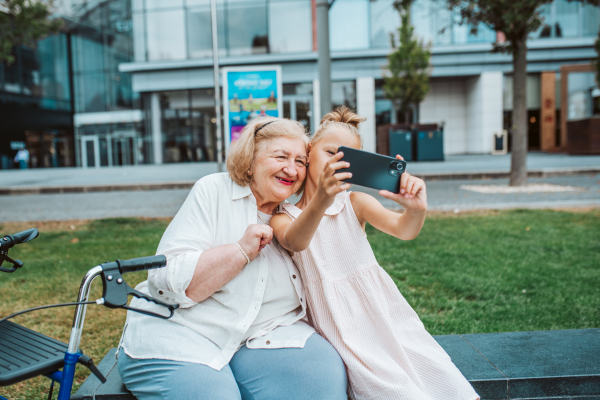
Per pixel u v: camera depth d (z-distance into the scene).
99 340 2.97
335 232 1.84
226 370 1.60
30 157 29.69
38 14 9.12
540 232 5.66
